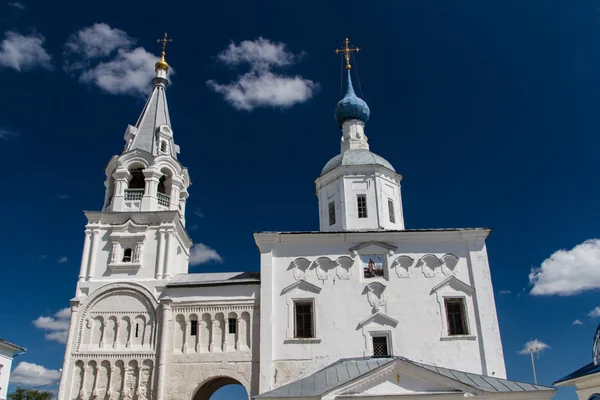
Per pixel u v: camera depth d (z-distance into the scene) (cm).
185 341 3300
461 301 3312
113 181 3972
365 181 3931
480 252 3416
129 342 3322
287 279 3356
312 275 3369
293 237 3441
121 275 3516
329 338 3191
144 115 4291
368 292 3316
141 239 3594
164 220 3656
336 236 3441
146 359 3266
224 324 3331
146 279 3484
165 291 3447
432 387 2716
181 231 3906
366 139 4491
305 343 3175
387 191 3969
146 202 3738
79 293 3472
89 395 3200
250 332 3291
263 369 3100
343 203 3869
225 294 3403
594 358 1920
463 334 3219
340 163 4059
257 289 3403
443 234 3450
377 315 3244
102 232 3656
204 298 3397
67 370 3256
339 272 3372
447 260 3409
